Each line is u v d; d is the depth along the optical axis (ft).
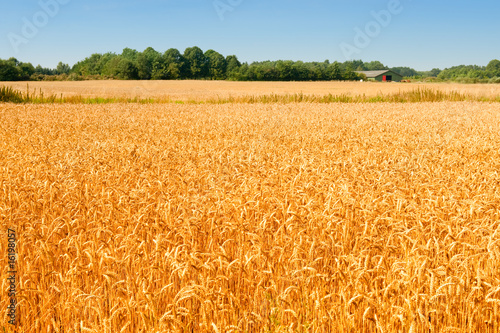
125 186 23.21
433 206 18.67
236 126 61.46
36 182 23.68
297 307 13.51
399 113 85.51
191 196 22.02
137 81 335.67
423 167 29.37
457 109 94.32
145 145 40.27
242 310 13.28
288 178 25.45
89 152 36.06
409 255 15.15
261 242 15.19
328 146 41.65
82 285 14.97
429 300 12.19
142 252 15.46
